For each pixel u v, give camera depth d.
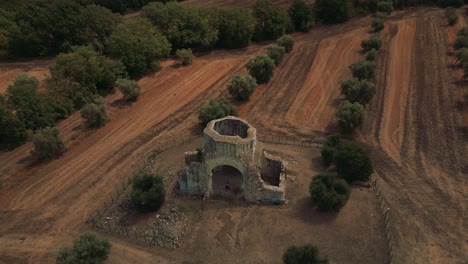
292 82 79.06
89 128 65.75
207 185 47.81
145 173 53.44
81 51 76.06
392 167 53.56
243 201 47.81
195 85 79.44
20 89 64.44
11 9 103.06
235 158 45.12
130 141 61.91
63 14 93.12
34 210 48.25
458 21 104.19
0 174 55.28
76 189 51.62
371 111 67.50
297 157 55.94
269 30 100.12
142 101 74.19
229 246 42.00
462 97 70.12
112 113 70.12
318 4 109.94
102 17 91.94
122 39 80.00
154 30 86.44
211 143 45.28
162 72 85.44
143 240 43.12
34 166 56.84
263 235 43.16
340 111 60.75
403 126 63.03
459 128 61.56
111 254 41.34
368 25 106.44
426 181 50.78
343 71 82.38
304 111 68.62
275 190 46.31
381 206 46.69
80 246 38.16
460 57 79.62
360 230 43.47
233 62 89.44
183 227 44.47
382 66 83.12
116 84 74.62
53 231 44.84
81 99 72.12
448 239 42.28
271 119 66.44
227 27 94.62
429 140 59.19
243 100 72.75
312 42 98.25
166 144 60.47
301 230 43.62
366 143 58.94
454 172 52.22
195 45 96.31
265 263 40.06
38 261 41.06
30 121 62.94
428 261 39.78
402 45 92.69
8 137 61.84
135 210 47.19
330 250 41.09
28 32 92.00
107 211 47.31
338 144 53.41
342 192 45.84
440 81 76.19
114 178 53.34
